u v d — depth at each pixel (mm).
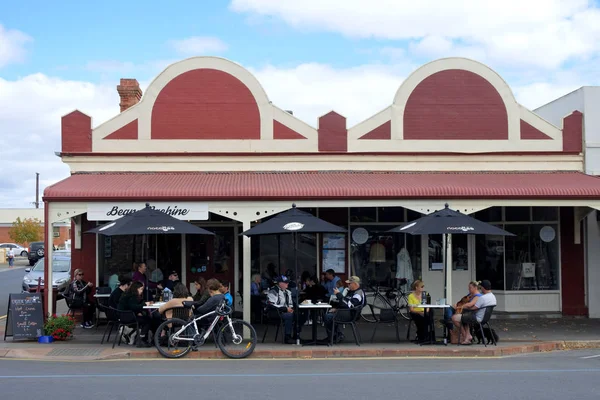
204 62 16938
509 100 17297
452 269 17891
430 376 9945
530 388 8977
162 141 16766
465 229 12820
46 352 12227
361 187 14789
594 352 13000
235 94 16938
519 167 17219
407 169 17047
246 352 12031
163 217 13117
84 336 14461
